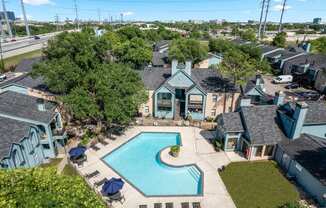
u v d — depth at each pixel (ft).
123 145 118.83
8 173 54.29
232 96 145.89
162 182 95.40
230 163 105.60
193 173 100.32
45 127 102.89
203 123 142.51
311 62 229.86
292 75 243.19
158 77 154.61
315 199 83.46
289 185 91.35
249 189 89.04
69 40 136.46
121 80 118.93
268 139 104.88
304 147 97.55
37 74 126.72
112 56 241.35
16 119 98.17
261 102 143.13
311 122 106.11
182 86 145.69
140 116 153.38
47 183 52.16
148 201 83.51
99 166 102.32
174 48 243.40
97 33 395.55
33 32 571.28
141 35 358.64
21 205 45.93
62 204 45.80
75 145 118.52
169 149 116.06
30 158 97.71
